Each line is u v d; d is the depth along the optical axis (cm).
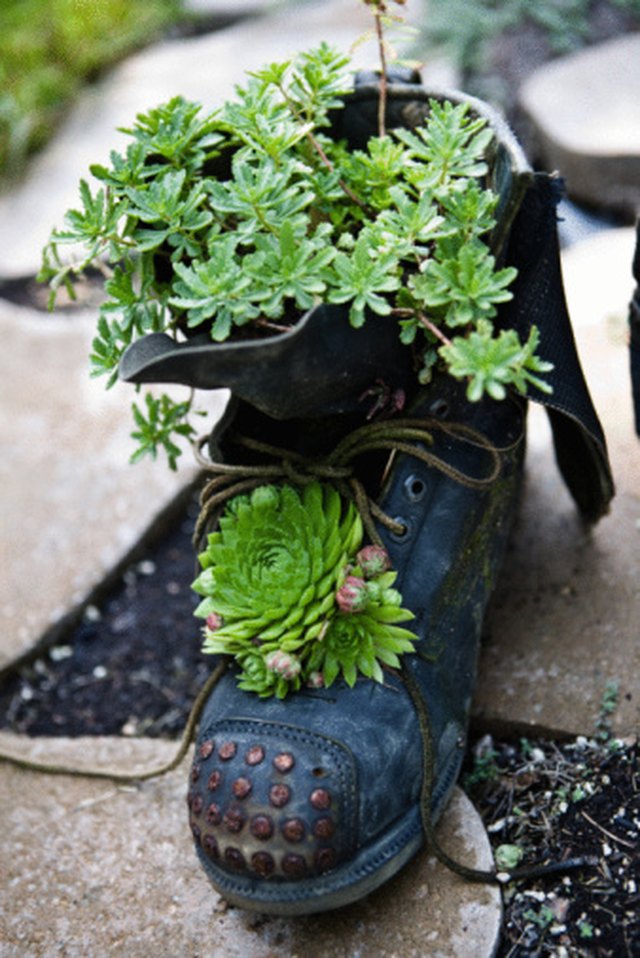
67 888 91
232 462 89
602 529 102
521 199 85
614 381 110
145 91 182
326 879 84
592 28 179
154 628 106
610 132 141
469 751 94
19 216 154
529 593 100
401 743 86
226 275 83
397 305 85
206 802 84
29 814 95
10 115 170
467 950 85
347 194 90
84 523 111
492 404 90
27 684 104
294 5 205
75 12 195
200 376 82
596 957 84
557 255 89
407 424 87
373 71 96
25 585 108
